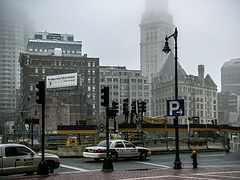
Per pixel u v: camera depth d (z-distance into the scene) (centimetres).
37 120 4109
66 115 12156
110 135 4375
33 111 11956
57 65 15588
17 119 13475
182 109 2266
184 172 2033
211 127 4872
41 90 1964
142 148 3097
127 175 1878
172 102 2300
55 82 13300
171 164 2700
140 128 4222
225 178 1719
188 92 18750
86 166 2492
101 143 2953
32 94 13675
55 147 4144
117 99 19825
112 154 2855
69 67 15788
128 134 4638
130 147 2988
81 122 5888
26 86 14938
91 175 1883
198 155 3759
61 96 12925
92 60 16225
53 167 2031
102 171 2114
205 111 19575
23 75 15875
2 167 1766
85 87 16025
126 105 4422
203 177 1766
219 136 5538
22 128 11881
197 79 19612
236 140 5903
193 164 2345
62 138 5369
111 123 10362
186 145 4453
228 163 2819
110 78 19850
